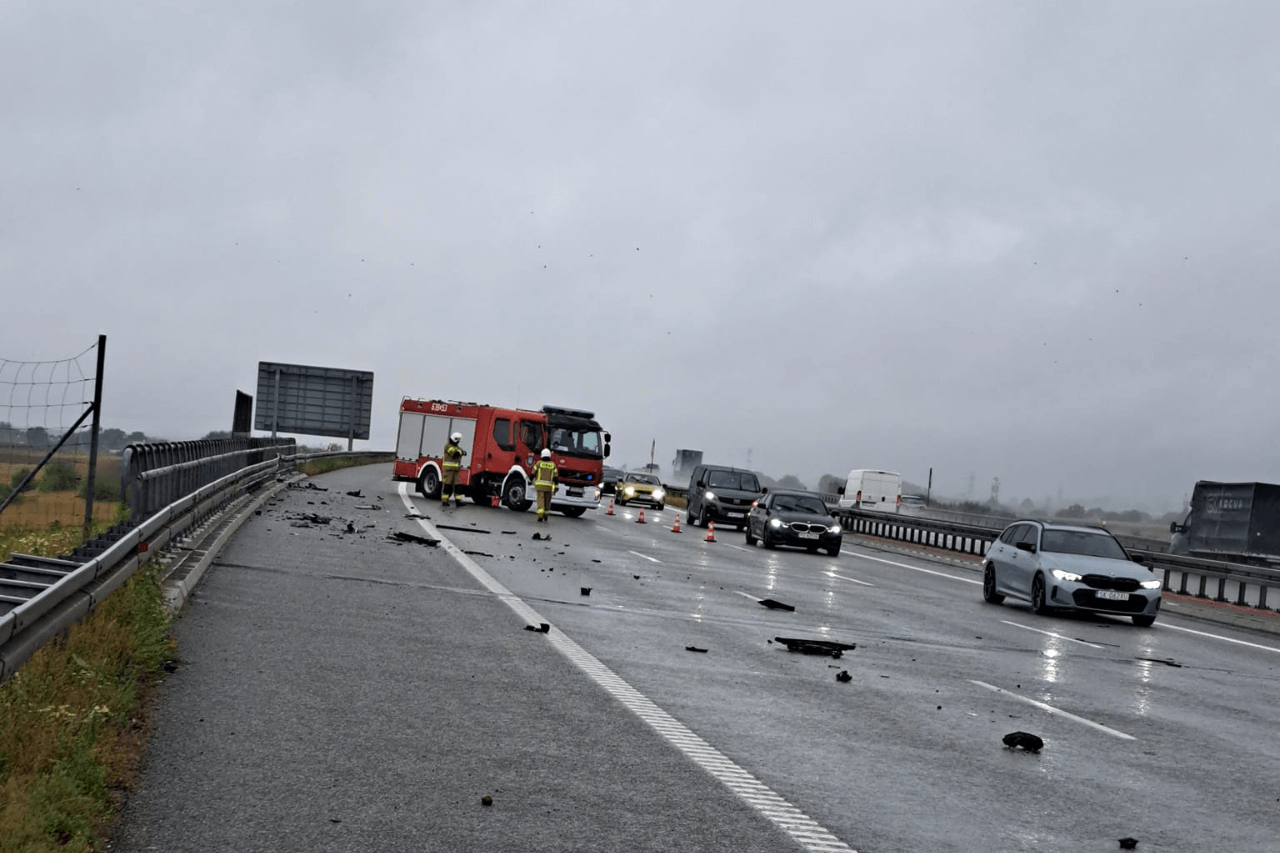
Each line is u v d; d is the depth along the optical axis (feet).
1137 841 23.12
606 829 21.30
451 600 52.54
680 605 58.85
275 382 209.46
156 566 43.04
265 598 47.88
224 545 66.54
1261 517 119.55
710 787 24.63
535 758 26.02
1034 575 71.87
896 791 25.55
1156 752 32.04
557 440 138.00
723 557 96.73
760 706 34.09
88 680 26.00
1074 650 54.54
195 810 20.71
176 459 60.29
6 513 57.93
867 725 32.58
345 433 210.79
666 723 30.55
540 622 47.57
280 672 33.40
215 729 26.45
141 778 22.41
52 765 20.56
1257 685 47.55
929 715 34.86
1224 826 24.75
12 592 27.20
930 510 260.83
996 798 25.67
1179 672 49.67
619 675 37.19
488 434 139.95
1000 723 34.50
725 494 142.31
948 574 102.06
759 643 47.75
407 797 22.38
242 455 97.71
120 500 48.32
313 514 96.84
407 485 176.04
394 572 61.72
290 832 19.88
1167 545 137.39
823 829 22.21
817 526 111.96
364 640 40.01
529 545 89.25
